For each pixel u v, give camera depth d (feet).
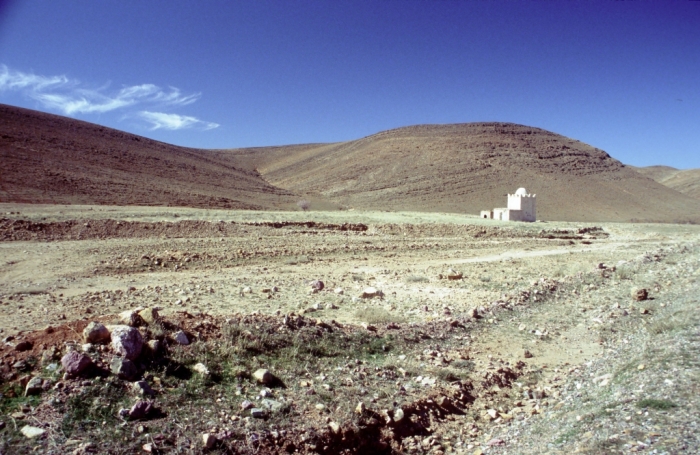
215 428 18.01
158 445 16.55
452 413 23.09
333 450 18.74
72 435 16.24
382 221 147.84
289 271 62.59
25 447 15.39
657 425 17.39
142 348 21.49
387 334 32.12
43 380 18.52
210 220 117.80
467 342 33.55
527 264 75.15
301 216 150.41
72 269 57.00
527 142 520.01
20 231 83.87
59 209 119.03
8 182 180.24
